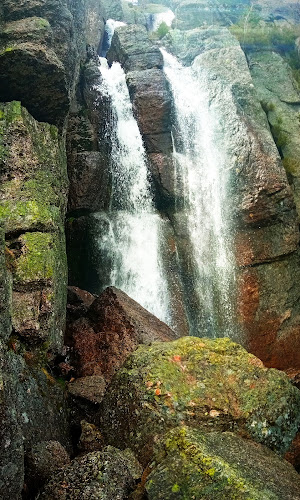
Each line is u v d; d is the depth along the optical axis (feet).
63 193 23.16
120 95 35.09
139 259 31.01
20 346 14.47
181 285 30.55
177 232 31.76
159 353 13.50
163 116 33.99
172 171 32.86
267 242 30.60
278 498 8.83
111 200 32.19
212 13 50.93
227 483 8.87
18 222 17.07
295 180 33.81
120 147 33.47
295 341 29.89
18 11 24.56
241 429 11.81
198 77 37.70
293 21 48.83
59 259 18.31
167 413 11.69
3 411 9.55
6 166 18.61
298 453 14.19
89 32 41.39
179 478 9.23
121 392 12.67
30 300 15.28
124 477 10.00
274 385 12.80
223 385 12.72
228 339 14.66
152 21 54.54
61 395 14.24
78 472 9.93
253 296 30.09
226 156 32.94
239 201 31.40
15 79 21.74
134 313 20.52
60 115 24.13
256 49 43.83
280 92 39.47
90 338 19.08
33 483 10.35
